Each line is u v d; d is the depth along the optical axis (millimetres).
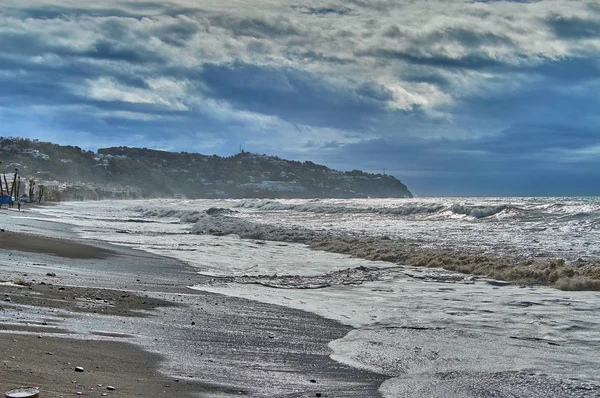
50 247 22109
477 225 36375
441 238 28625
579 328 10031
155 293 13578
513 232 30812
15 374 6066
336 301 13453
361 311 12180
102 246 24969
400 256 21578
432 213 47844
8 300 10531
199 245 27578
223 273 18297
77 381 6152
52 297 11367
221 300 13227
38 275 14680
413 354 8711
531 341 9320
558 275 15758
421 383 7258
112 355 7703
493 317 11234
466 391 6910
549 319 10805
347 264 20641
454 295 14016
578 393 6758
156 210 61688
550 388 6953
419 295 14156
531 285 15367
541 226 32938
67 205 111500
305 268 19688
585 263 17969
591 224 32062
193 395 6289
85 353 7586
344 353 8781
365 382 7316
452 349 8969
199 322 10516
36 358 6934
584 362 8055
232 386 6855
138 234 34156
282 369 7828
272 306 12664
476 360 8320
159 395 6102
